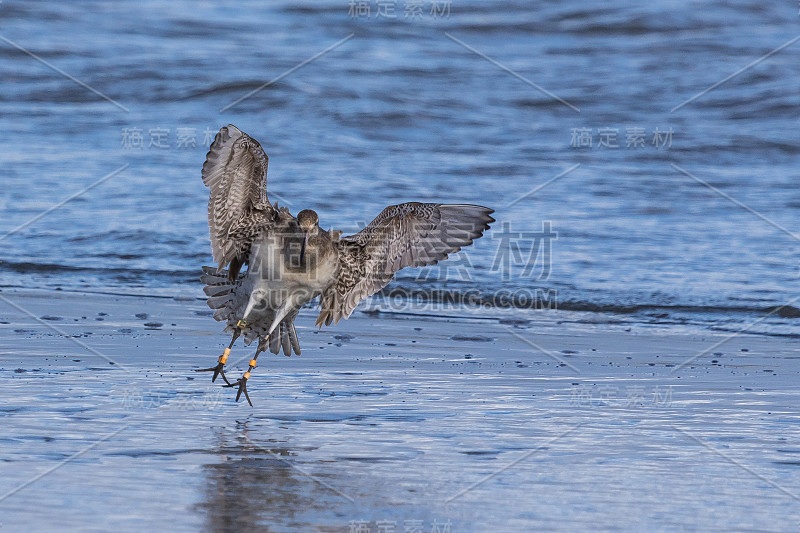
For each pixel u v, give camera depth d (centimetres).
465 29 3703
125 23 3747
